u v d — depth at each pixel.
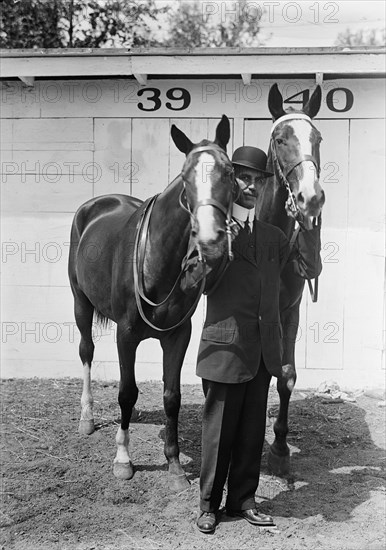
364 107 6.43
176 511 3.84
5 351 6.82
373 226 6.49
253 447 3.65
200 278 3.64
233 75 6.40
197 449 4.80
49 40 10.62
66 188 6.70
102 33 11.20
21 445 4.75
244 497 3.71
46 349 6.80
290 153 4.02
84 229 5.18
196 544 3.48
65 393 6.20
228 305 3.54
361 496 4.08
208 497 3.62
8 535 3.58
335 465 4.59
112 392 6.25
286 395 4.24
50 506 3.88
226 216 3.31
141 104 6.59
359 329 6.55
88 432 5.01
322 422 5.50
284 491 4.14
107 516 3.79
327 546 3.46
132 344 4.21
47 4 10.53
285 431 4.30
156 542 3.51
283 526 3.68
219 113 6.55
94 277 4.68
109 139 6.65
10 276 6.79
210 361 3.53
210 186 3.28
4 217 6.75
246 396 3.65
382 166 6.46
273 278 3.65
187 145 3.62
